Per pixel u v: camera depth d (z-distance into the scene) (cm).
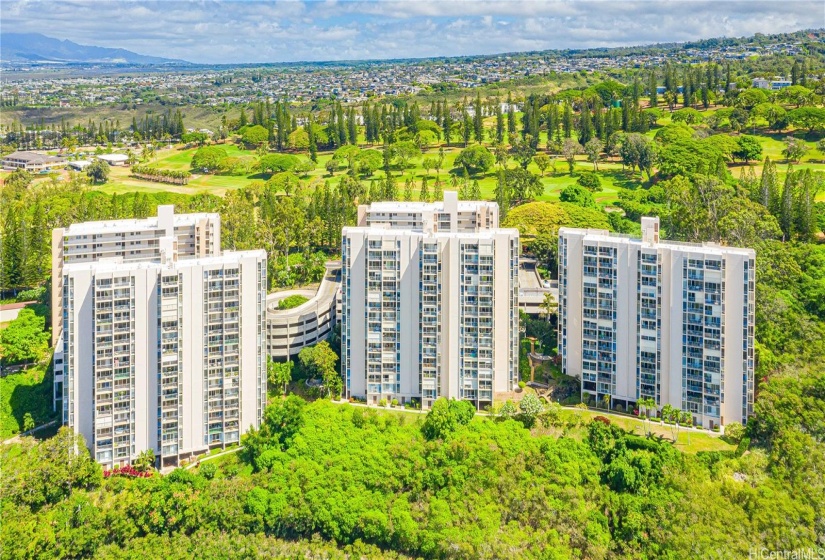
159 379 14362
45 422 16050
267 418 14712
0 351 18125
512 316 16550
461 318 16312
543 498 12306
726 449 14200
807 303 18888
